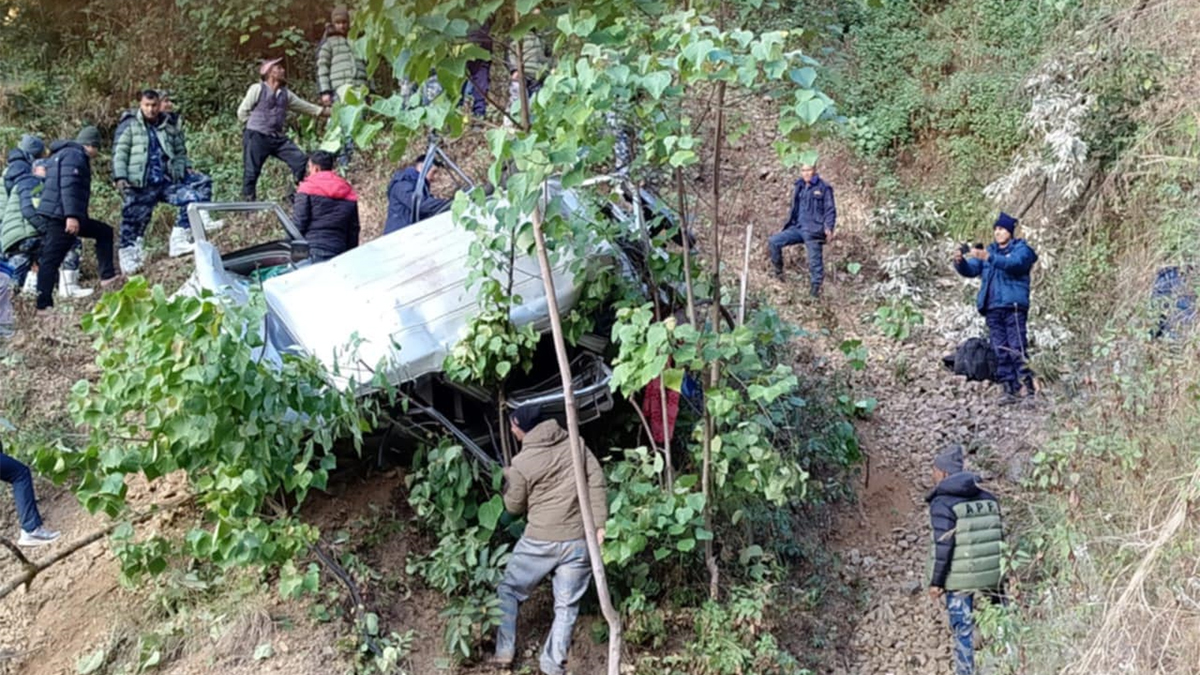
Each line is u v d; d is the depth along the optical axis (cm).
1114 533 633
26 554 685
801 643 719
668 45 563
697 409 736
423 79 525
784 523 770
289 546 587
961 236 1240
